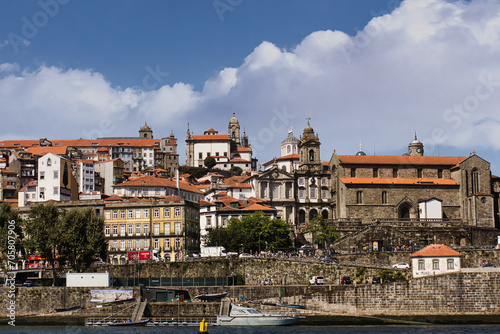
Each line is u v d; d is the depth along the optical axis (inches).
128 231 7012.8
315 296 5172.2
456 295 4997.5
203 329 4084.6
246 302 5137.8
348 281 5433.1
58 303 5300.2
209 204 7647.6
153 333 4517.7
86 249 5708.7
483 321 4918.8
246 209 7568.9
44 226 5708.7
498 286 4948.3
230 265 5821.9
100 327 4845.0
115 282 5565.9
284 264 5718.5
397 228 7219.5
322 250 6481.3
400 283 5073.8
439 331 4564.5
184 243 6894.7
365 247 6747.1
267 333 4498.0
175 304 5142.7
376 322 4968.0
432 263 5108.3
